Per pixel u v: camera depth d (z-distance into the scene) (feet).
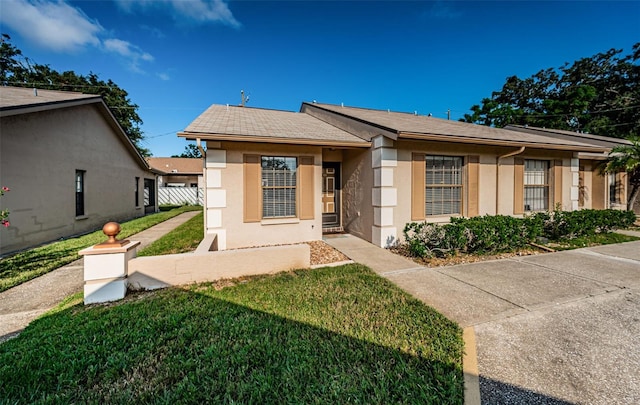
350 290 12.72
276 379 6.78
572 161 30.14
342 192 29.76
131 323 9.51
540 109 96.07
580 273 15.47
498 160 26.00
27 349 8.03
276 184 23.08
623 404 6.12
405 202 22.74
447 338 8.67
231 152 21.27
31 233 23.09
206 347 8.10
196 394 6.24
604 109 83.61
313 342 8.38
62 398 6.19
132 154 44.83
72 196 29.01
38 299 12.40
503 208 26.37
